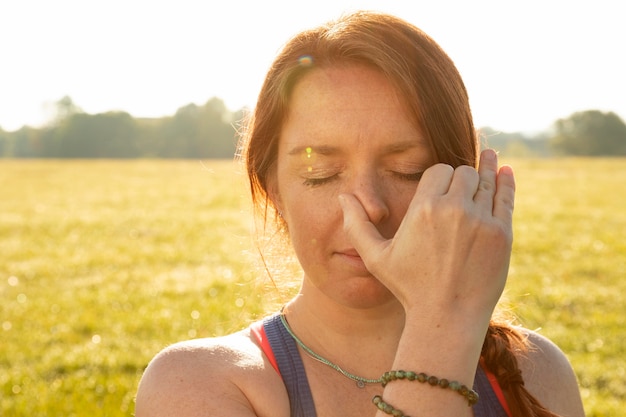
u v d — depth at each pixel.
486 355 1.57
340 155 1.40
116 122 125.88
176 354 1.50
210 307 11.55
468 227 1.22
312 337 1.58
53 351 9.09
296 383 1.52
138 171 55.50
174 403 1.41
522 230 21.59
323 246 1.43
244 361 1.50
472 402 1.18
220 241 20.31
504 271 1.24
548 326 10.51
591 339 9.87
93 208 29.97
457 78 1.50
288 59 1.45
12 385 7.79
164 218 26.08
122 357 8.66
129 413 6.71
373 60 1.37
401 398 1.17
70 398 7.23
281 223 1.78
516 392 1.54
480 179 1.32
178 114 114.00
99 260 17.12
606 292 12.97
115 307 11.88
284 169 1.48
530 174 46.53
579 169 51.59
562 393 1.72
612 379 8.20
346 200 1.35
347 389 1.53
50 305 12.15
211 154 107.44
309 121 1.41
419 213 1.23
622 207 28.80
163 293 13.05
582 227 22.64
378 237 1.30
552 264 16.02
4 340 9.77
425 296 1.22
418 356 1.19
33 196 35.78
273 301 2.06
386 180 1.41
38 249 19.08
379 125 1.38
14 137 132.12
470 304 1.22
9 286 13.95
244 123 1.88
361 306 1.45
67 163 72.56
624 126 119.69
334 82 1.40
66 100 139.25
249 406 1.44
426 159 1.42
